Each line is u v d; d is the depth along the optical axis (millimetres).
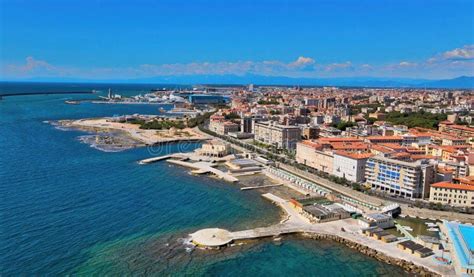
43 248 158125
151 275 142000
